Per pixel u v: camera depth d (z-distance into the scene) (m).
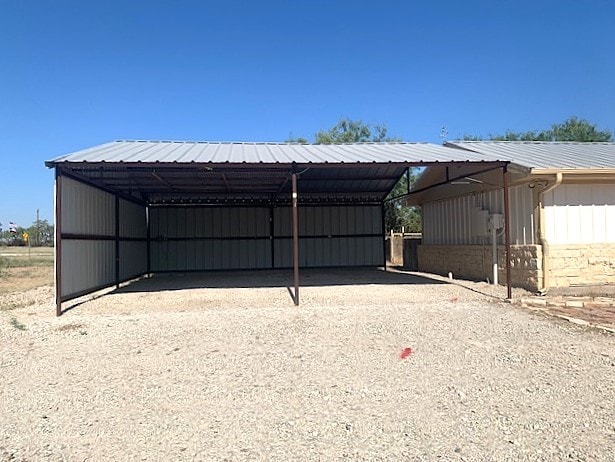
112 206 13.83
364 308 9.16
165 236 20.09
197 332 7.33
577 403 4.26
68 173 10.04
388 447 3.48
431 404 4.30
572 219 10.82
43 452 3.49
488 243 12.98
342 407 4.27
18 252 46.41
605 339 6.50
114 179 12.82
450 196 15.32
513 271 11.66
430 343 6.46
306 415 4.09
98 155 10.08
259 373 5.27
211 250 20.33
